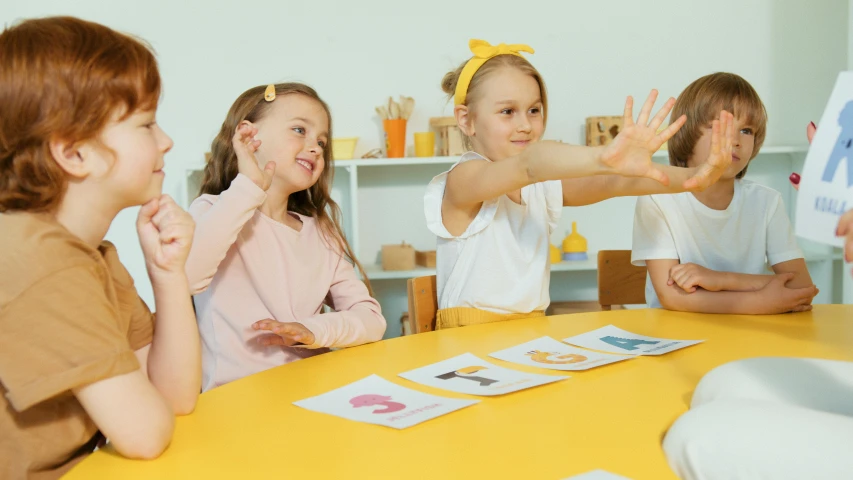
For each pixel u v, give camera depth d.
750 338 1.17
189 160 3.03
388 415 0.84
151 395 0.78
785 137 3.23
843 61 3.21
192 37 3.00
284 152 1.51
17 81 0.77
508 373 1.00
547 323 1.34
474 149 1.72
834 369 0.78
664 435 0.75
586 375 0.98
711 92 1.58
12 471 0.82
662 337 1.19
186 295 0.94
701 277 1.46
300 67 3.04
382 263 2.93
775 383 0.75
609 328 1.27
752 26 3.18
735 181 1.73
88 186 0.82
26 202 0.80
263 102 1.54
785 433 0.60
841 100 0.68
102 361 0.75
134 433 0.75
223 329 1.41
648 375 0.97
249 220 1.46
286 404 0.90
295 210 1.65
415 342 1.22
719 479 0.61
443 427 0.80
